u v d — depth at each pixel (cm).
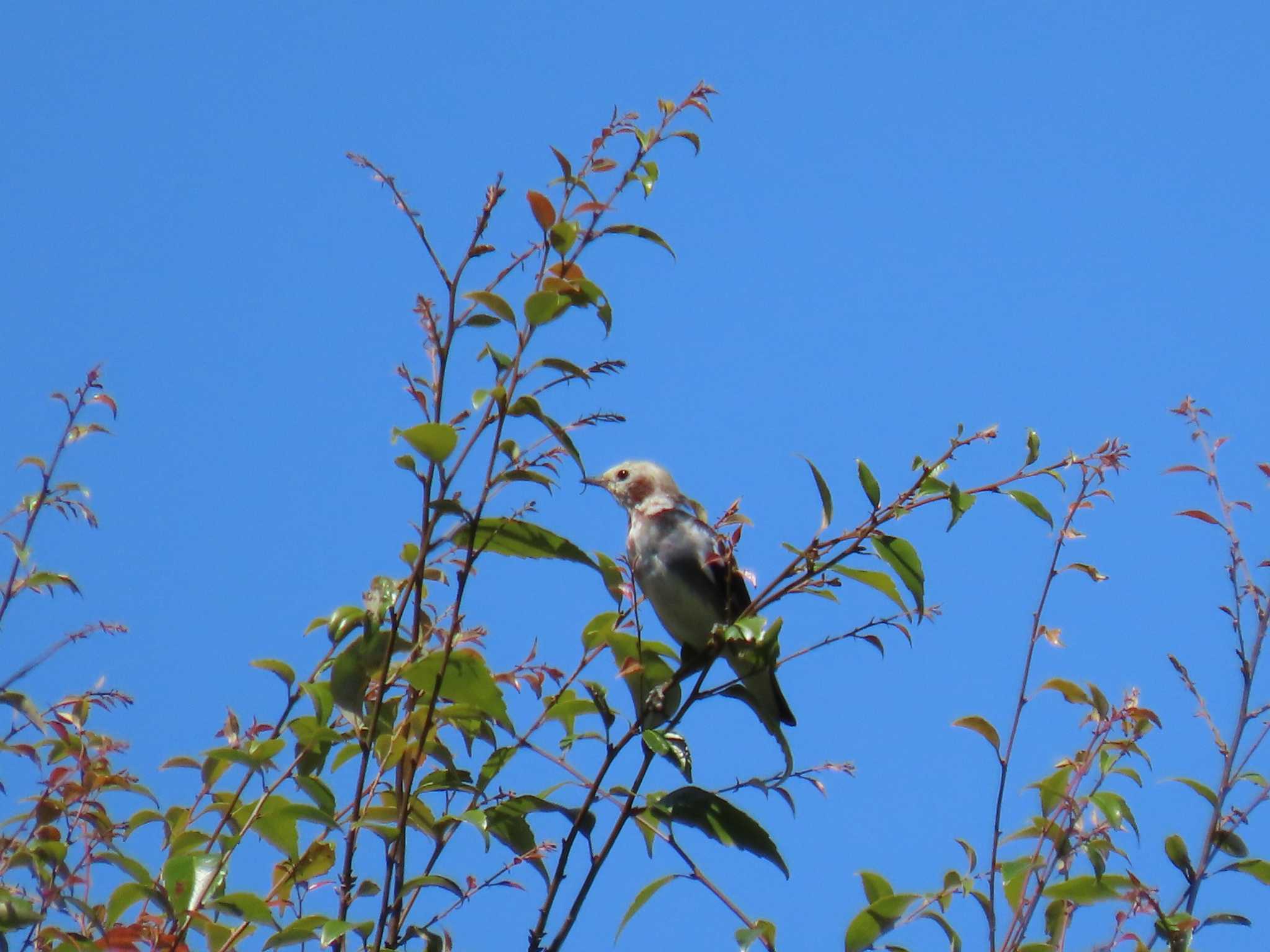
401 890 813
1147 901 918
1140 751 955
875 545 959
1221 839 971
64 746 934
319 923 808
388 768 862
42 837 891
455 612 848
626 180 946
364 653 875
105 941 798
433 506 842
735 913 879
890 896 888
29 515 995
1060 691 977
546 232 911
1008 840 955
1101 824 941
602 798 911
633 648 962
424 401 870
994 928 873
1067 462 971
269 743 864
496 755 923
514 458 870
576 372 866
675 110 962
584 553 910
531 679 919
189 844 875
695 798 905
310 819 842
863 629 961
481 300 870
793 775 920
